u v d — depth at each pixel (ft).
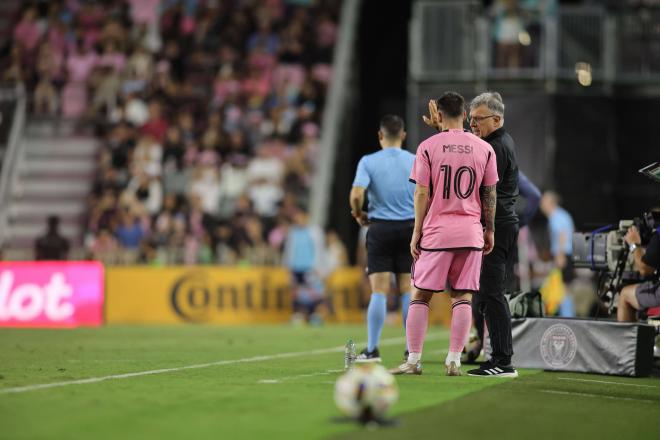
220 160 287.48
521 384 91.30
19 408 72.54
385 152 113.80
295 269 223.71
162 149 290.97
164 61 317.22
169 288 230.48
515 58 248.93
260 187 278.26
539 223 239.71
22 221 290.56
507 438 62.95
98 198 281.33
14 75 319.06
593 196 248.93
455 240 92.07
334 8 327.47
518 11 249.75
